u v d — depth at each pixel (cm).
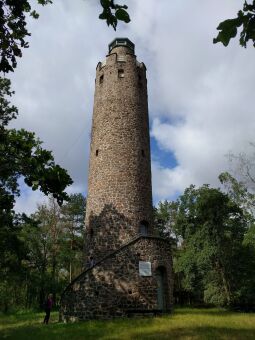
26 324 1739
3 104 1898
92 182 2145
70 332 1259
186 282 3075
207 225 2919
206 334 1092
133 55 2491
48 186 1192
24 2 589
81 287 1664
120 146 2164
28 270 3338
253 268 2845
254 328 1241
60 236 3669
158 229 4194
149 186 2170
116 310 1616
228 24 358
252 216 2772
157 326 1281
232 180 2883
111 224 1975
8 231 2509
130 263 1722
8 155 1341
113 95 2308
